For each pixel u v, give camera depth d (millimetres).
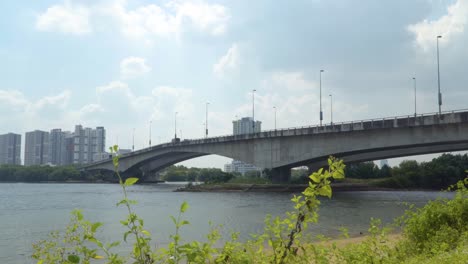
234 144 76750
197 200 54781
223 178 87500
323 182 4875
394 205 46312
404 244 11180
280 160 66500
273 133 66750
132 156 119562
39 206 48156
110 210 42219
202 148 86812
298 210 5180
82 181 148625
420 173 91875
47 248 5461
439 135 46062
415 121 47406
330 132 57219
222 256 5457
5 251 20078
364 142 53531
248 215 35969
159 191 83938
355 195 67750
